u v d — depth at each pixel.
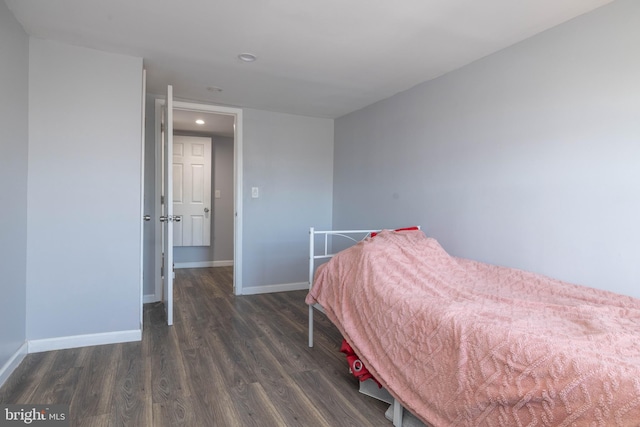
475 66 2.54
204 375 2.16
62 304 2.46
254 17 2.02
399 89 3.22
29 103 2.32
